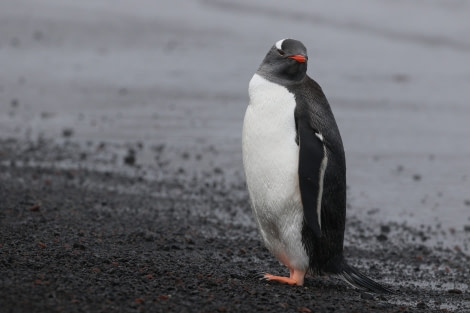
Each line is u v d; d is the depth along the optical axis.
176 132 53.91
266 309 22.33
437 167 48.41
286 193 25.88
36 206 34.81
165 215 36.84
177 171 45.75
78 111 58.66
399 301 26.12
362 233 37.19
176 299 22.38
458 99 65.44
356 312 23.14
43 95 62.41
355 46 83.38
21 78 66.94
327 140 25.73
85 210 36.03
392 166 48.59
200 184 43.53
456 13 93.75
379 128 56.66
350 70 73.81
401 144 53.00
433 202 42.38
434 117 60.16
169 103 61.38
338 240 26.72
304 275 27.25
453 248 35.50
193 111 59.31
